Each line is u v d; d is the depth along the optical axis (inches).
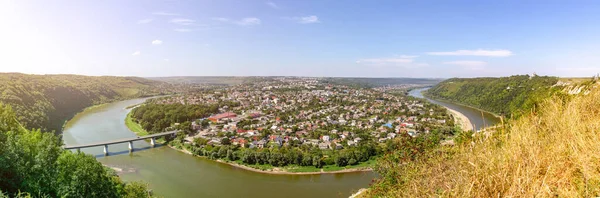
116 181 1154.0
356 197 894.4
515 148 266.2
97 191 847.7
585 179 205.9
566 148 247.3
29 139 997.2
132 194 1099.3
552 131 315.3
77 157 888.9
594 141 237.0
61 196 766.5
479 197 222.7
